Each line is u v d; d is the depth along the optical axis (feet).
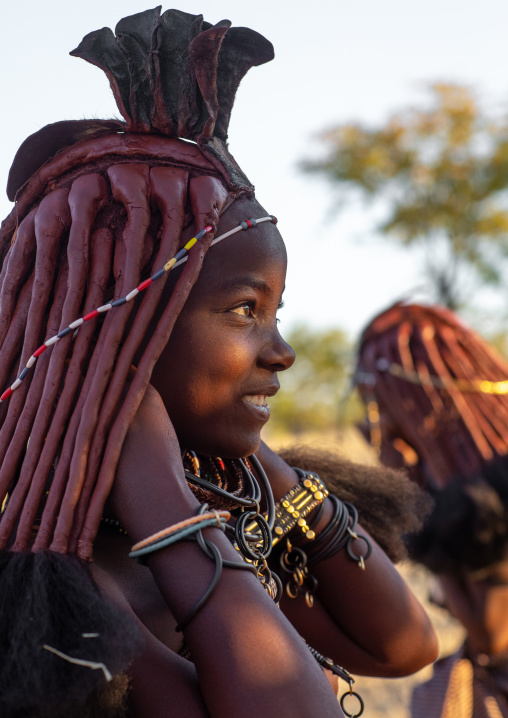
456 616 8.02
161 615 3.47
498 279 77.46
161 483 3.15
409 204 81.30
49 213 3.49
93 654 2.74
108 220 3.48
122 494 3.15
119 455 3.18
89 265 3.42
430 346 8.74
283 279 3.67
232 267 3.49
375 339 9.17
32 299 3.43
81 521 3.11
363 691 14.78
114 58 3.60
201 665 2.93
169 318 3.30
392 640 4.30
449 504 7.70
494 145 81.41
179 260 3.40
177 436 3.59
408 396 8.63
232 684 2.86
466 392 8.50
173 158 3.56
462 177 79.77
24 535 3.14
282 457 4.94
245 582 3.03
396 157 81.97
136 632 2.84
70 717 2.77
